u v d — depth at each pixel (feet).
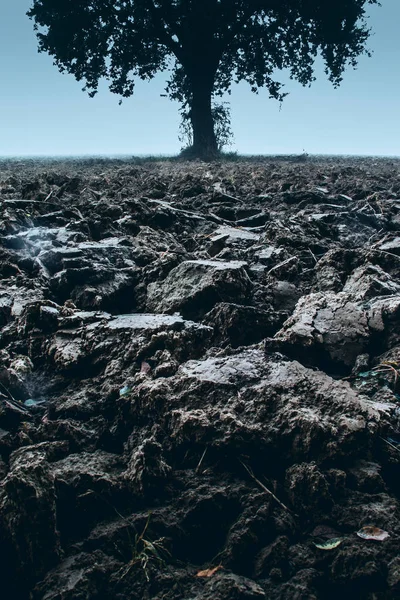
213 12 80.07
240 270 13.34
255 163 64.39
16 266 15.29
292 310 13.80
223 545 7.25
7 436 8.78
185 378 9.24
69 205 23.68
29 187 25.09
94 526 7.37
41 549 6.89
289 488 7.73
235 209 24.04
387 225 22.41
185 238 19.56
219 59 85.61
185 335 11.02
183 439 8.47
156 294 13.67
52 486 7.30
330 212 24.70
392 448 8.45
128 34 84.58
